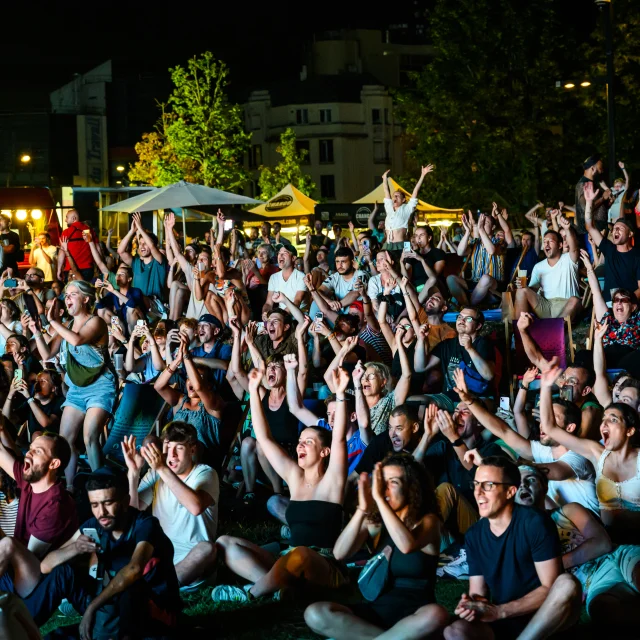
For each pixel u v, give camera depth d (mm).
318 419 9430
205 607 6758
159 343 11727
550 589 5488
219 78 56438
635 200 16078
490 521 5742
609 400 8867
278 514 8453
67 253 18344
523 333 10203
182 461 7402
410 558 5887
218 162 56188
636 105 37250
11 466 7316
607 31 21141
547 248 13031
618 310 10820
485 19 39375
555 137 38656
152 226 31016
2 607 5027
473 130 39938
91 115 81250
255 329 10375
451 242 19266
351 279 14766
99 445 9703
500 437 7648
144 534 6043
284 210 33562
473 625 5434
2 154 78438
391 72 85750
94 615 5906
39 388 11016
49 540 6836
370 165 81938
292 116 81500
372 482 6012
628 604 5871
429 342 11344
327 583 6887
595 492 7375
